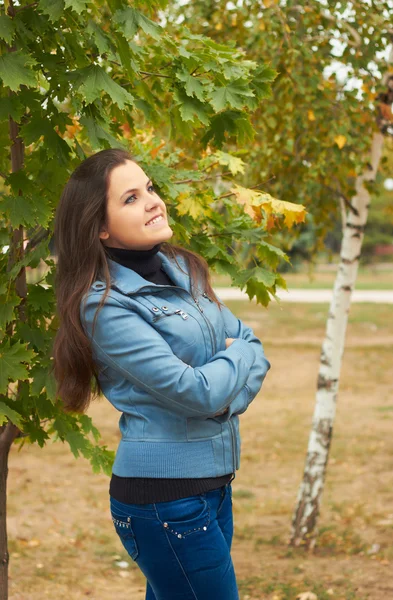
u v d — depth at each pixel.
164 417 1.99
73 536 6.17
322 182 5.77
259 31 5.27
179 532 1.97
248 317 22.67
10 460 8.88
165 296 2.10
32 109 2.52
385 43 5.43
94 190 2.06
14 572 5.16
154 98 3.14
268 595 4.75
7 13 2.50
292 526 6.05
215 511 2.05
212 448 2.02
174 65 2.86
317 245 6.49
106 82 2.44
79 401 2.11
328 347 6.15
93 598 4.75
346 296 6.12
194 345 2.05
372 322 21.17
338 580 5.00
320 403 6.09
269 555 5.77
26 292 2.85
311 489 6.02
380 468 8.48
